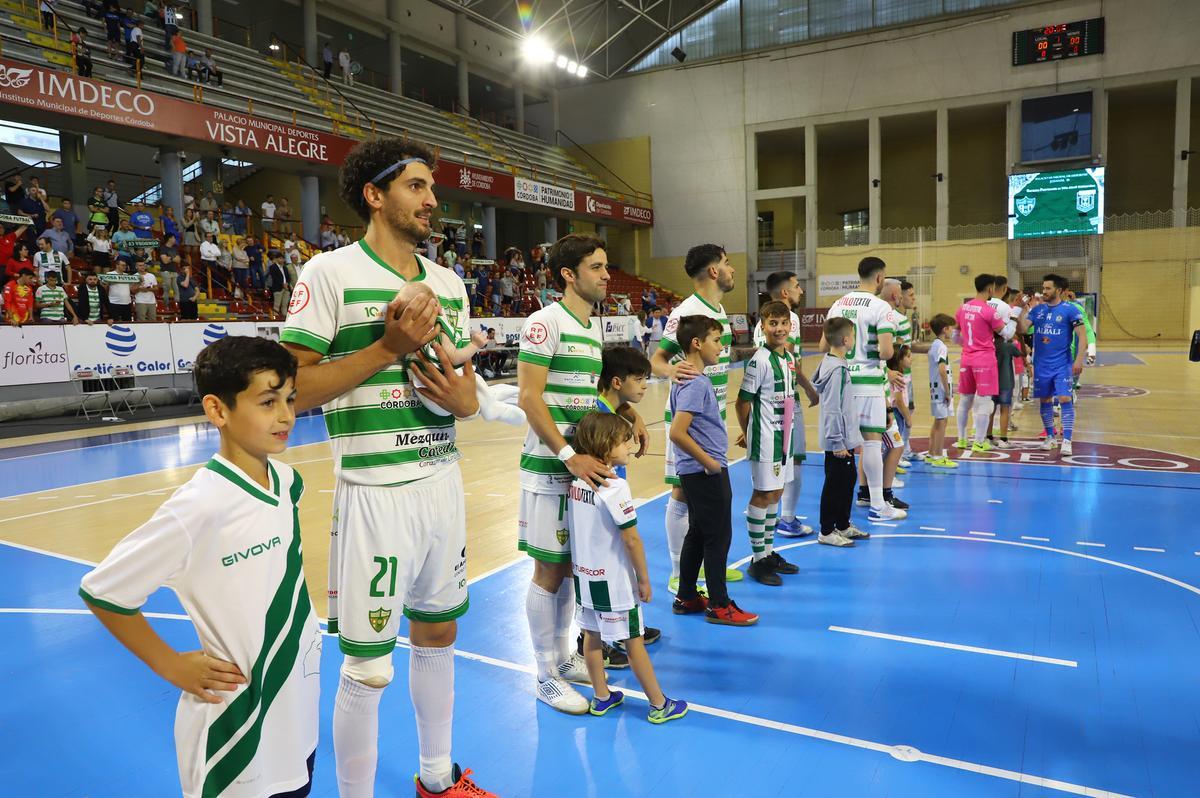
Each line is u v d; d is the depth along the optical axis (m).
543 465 3.22
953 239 28.89
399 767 2.78
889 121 29.91
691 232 32.50
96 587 1.55
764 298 31.45
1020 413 11.83
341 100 23.61
